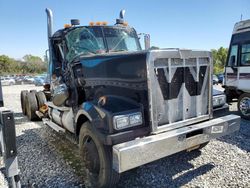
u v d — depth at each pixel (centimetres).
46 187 300
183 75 289
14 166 218
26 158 395
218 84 2011
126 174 329
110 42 439
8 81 3203
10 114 212
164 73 272
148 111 263
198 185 297
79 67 369
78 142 341
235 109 796
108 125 250
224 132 312
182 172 334
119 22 481
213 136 300
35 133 546
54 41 463
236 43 717
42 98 656
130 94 283
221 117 329
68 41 418
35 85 2791
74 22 436
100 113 264
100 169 275
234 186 293
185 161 368
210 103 321
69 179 320
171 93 279
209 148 419
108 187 278
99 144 268
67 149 434
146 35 501
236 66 715
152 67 260
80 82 361
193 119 303
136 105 272
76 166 361
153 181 310
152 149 243
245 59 688
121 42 450
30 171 346
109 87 312
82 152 307
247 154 392
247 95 664
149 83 258
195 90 305
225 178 313
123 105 273
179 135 264
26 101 713
